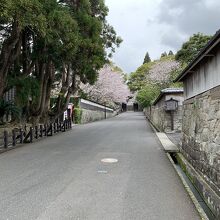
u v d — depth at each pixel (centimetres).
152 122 3434
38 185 737
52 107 2928
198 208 577
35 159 1102
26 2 1007
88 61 1802
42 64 2059
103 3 2027
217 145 650
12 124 2014
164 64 4519
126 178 809
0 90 1546
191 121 1006
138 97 4647
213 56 720
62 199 626
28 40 1845
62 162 1038
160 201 618
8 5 941
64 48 1473
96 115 4734
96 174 855
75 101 3762
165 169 930
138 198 636
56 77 2611
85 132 2298
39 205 589
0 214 543
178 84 3547
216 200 566
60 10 1328
